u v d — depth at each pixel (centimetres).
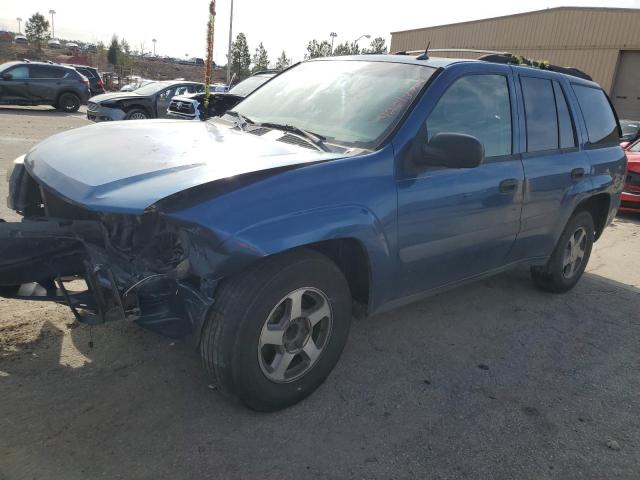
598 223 528
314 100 357
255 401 269
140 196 232
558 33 2797
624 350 396
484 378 339
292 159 271
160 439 255
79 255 288
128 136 314
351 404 298
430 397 312
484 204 352
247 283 252
